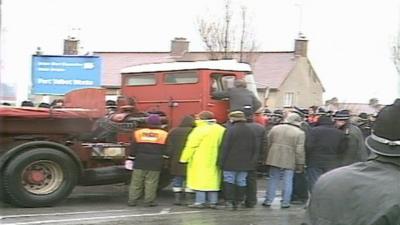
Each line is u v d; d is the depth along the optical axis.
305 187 10.98
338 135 10.48
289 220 9.08
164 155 10.24
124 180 10.32
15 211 9.14
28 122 9.48
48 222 8.34
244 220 8.98
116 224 8.37
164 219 8.88
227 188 9.95
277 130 10.45
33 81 18.30
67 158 9.57
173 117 11.55
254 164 9.99
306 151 10.58
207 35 27.08
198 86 11.22
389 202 2.25
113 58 44.12
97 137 10.26
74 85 18.53
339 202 2.35
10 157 9.22
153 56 44.03
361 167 2.42
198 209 10.02
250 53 27.53
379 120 2.41
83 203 10.37
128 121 10.47
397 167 2.36
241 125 9.93
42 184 9.48
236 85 11.09
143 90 12.06
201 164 10.04
